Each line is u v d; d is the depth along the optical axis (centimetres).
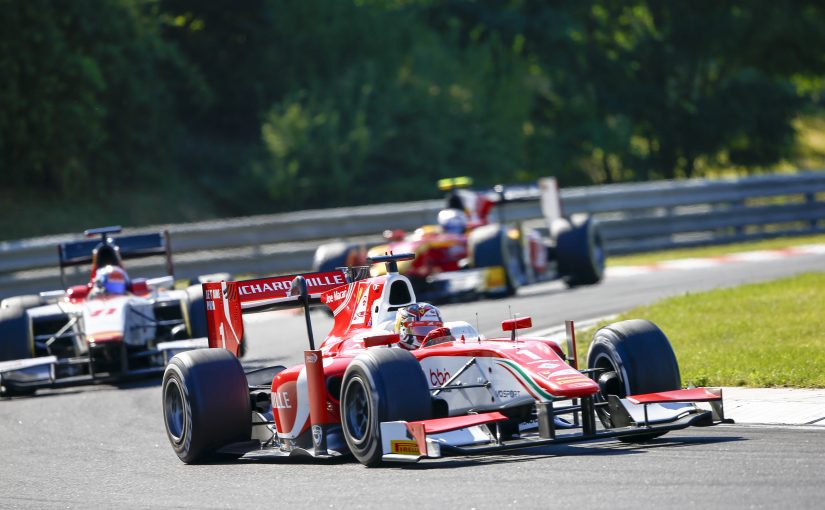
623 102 16988
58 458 3678
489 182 15300
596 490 2414
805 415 3316
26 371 5216
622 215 11106
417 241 7194
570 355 3222
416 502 2431
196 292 5709
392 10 16300
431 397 3039
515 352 2958
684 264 8769
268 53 14925
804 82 19050
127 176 13175
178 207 13188
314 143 13562
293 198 13825
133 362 5703
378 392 2844
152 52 13562
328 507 2470
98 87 12200
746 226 10906
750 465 2589
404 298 3431
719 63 17575
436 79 15512
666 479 2483
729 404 3600
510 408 2973
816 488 2303
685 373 4153
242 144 14862
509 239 7306
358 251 6881
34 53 11794
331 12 15275
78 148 12394
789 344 4481
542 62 17175
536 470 2686
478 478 2639
